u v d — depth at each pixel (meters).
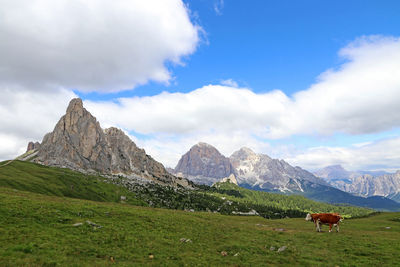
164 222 43.56
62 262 20.97
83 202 61.03
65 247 24.55
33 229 29.00
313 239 40.09
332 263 27.97
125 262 23.16
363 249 33.62
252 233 44.09
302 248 34.34
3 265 18.72
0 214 32.44
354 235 43.75
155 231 36.59
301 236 42.78
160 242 31.45
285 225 69.12
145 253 26.53
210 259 27.23
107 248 26.52
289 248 33.62
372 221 95.50
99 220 38.16
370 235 44.72
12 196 46.03
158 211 60.53
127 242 29.53
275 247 34.53
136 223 39.91
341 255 31.12
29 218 32.88
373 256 30.72
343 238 40.41
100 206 49.94
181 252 28.55
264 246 35.09
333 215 46.97
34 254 21.78
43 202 43.97
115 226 35.91
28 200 43.50
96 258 23.33
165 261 24.78
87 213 40.75
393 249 33.69
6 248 22.09
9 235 25.91
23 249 22.30
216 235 39.94
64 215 37.19
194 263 25.23
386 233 51.25
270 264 27.16
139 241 30.42
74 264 20.81
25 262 19.58
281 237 41.75
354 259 29.64
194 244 32.84
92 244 27.03
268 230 48.81
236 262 26.94
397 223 83.38
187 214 64.75
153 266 22.95
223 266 25.20
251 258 28.81
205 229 43.34
